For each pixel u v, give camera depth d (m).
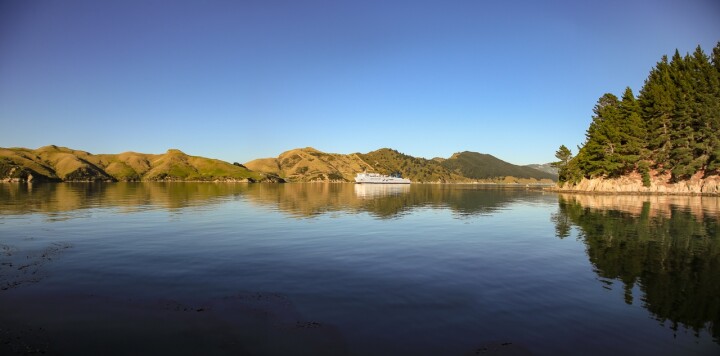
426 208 62.62
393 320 13.32
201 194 102.69
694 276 19.47
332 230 35.31
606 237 31.84
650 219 45.12
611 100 137.62
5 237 29.73
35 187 140.25
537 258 23.42
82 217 43.75
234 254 24.00
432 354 10.89
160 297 15.66
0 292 16.16
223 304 14.87
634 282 18.34
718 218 45.78
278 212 53.03
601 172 123.38
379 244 27.89
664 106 109.94
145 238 29.83
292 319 13.39
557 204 72.25
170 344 11.49
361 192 135.00
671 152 107.81
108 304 14.81
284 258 22.94
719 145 100.00
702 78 110.31
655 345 11.73
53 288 16.77
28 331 12.34
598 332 12.59
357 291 16.50
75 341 11.66
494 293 16.39
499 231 35.31
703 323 13.47
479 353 10.97
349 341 11.68
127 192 105.50
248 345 11.43
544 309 14.58
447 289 16.86
